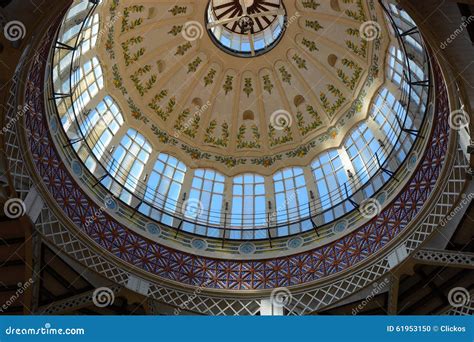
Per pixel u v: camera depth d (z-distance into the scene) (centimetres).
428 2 1362
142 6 2653
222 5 2945
